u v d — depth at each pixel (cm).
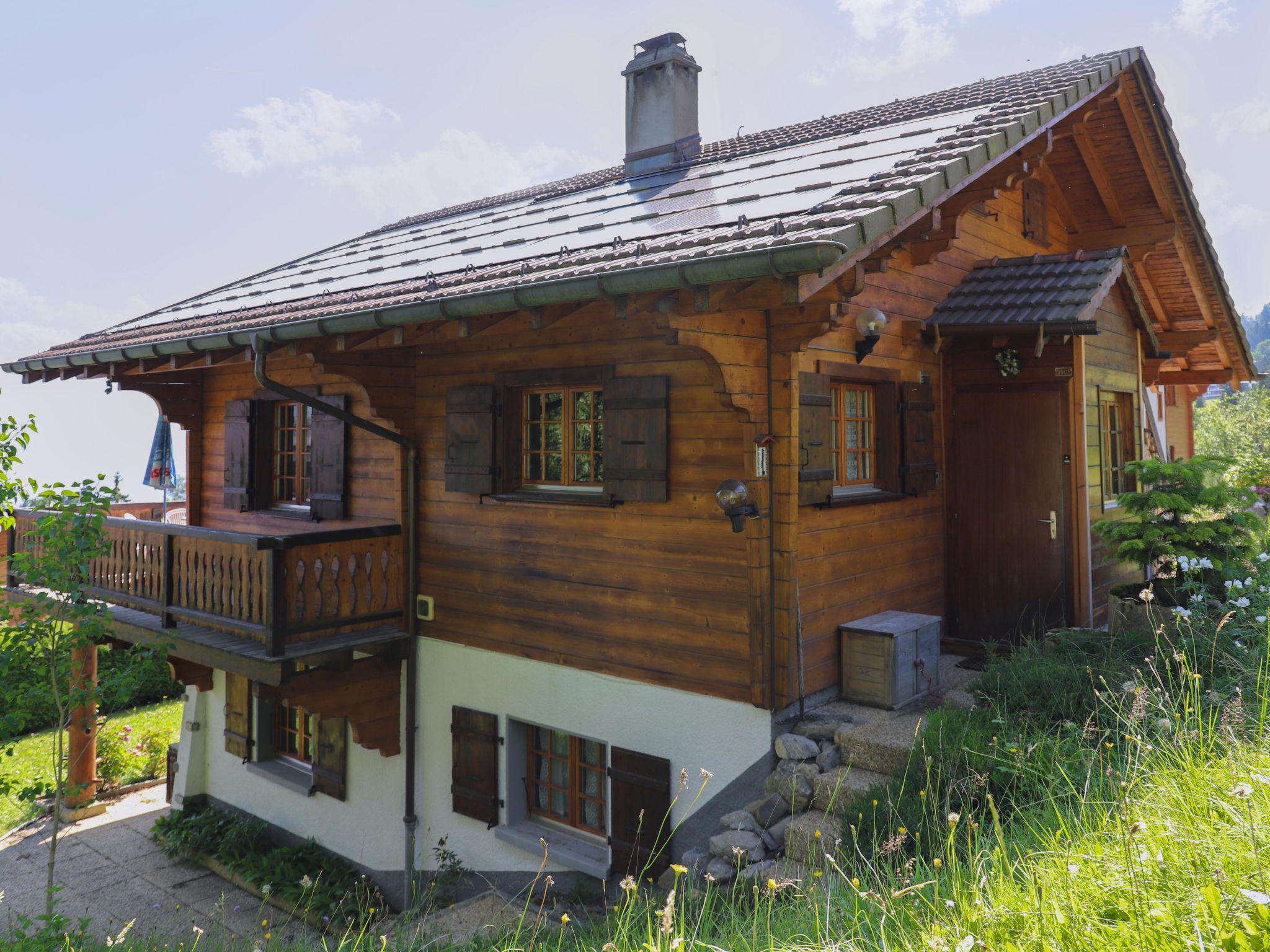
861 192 534
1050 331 680
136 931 755
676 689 618
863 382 687
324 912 772
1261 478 1485
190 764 1030
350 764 851
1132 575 875
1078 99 725
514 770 722
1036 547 749
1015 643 753
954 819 306
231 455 994
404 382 790
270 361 941
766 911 369
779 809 529
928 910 288
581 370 663
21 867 912
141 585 834
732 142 1005
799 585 605
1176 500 604
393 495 807
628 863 635
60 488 617
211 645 723
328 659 729
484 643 743
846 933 294
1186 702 422
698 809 600
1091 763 390
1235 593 554
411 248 979
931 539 774
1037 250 943
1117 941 229
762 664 570
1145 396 956
